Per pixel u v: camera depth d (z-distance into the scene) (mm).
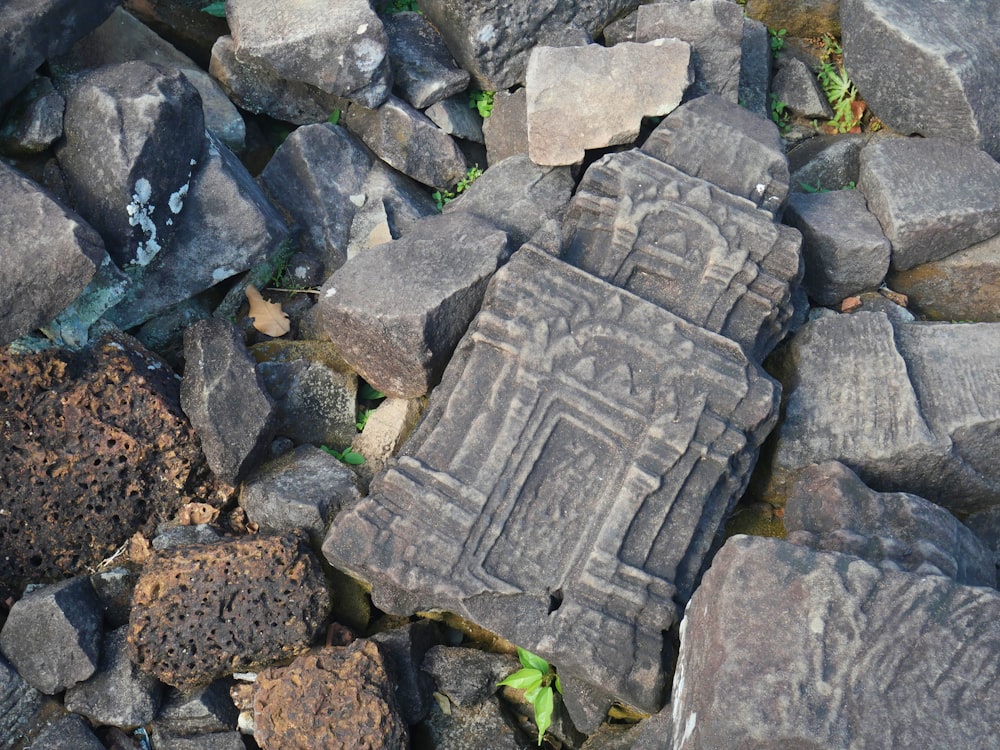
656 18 1498
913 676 938
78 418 1255
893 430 1257
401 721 1147
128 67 1330
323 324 1391
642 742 1104
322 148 1508
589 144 1438
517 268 1279
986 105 1465
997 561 1262
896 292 1475
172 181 1318
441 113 1548
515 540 1176
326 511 1261
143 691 1194
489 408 1221
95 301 1272
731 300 1273
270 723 1146
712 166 1368
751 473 1240
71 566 1278
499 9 1513
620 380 1208
